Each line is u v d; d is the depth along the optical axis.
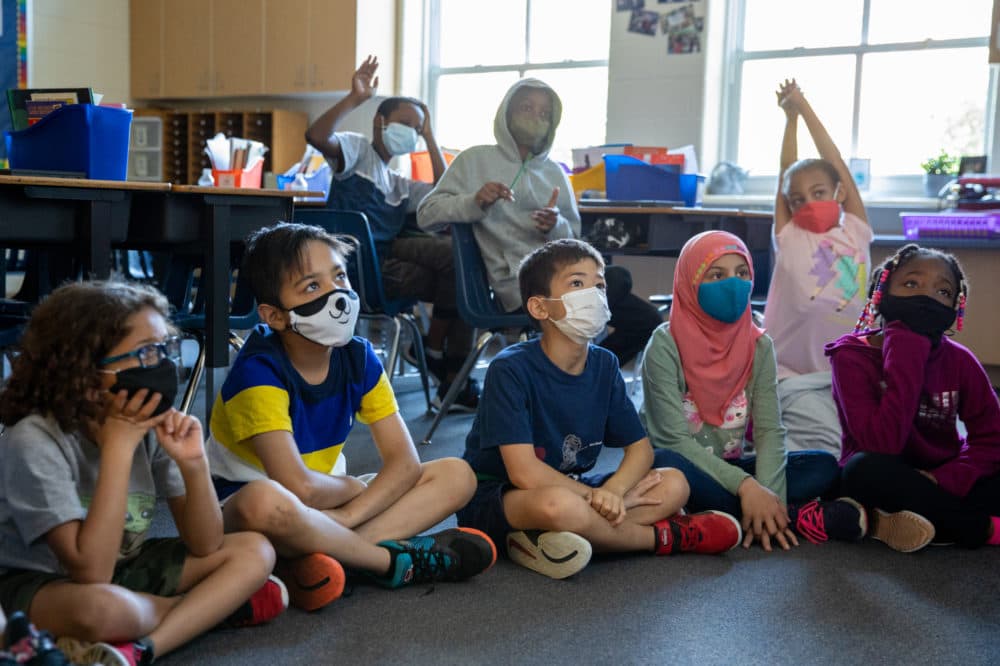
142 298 1.39
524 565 1.94
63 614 1.32
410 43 6.36
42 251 2.98
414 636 1.57
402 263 3.69
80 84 6.81
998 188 4.38
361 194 4.05
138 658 1.34
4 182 2.12
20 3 6.48
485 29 6.27
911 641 1.60
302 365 1.82
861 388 2.26
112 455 1.35
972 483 2.14
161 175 6.54
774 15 5.38
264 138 6.52
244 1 6.50
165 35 6.87
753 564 2.00
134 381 1.35
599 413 2.05
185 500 1.47
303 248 1.76
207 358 2.58
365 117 6.40
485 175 3.27
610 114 5.62
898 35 5.07
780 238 3.05
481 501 2.01
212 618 1.45
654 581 1.87
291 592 1.67
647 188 4.01
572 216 3.43
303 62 6.31
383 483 1.83
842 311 2.94
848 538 2.17
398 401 3.84
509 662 1.48
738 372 2.30
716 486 2.16
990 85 4.84
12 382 1.37
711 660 1.51
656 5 5.43
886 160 5.15
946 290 2.22
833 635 1.62
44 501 1.32
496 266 3.19
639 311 3.68
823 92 5.28
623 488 1.99
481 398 2.02
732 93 5.50
